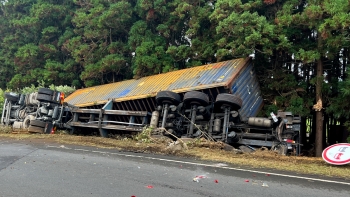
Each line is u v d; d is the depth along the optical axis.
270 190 5.52
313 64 15.80
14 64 27.05
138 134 12.12
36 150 9.35
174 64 18.69
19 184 5.75
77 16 23.94
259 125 10.61
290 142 10.20
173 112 11.92
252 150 10.44
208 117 11.63
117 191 5.36
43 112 14.39
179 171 6.86
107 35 23.20
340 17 11.67
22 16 29.17
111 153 9.06
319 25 12.91
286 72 16.20
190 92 11.51
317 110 13.82
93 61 22.89
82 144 10.88
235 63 13.30
